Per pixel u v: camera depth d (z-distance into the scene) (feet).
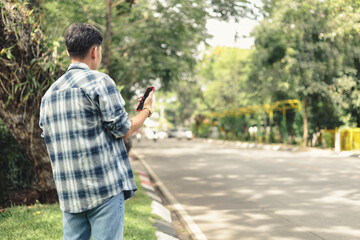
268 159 64.18
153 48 53.42
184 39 50.72
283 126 107.14
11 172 23.41
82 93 7.59
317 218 23.21
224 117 157.69
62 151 7.71
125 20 50.31
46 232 15.78
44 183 21.94
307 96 88.53
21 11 19.11
